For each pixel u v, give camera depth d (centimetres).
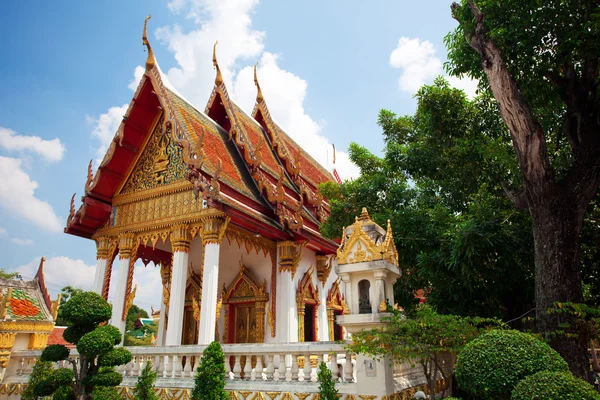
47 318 1505
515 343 557
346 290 792
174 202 1544
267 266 1761
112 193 1728
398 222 1302
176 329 1351
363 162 1759
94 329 880
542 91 1060
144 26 1603
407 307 1358
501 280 1118
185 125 1536
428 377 704
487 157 1123
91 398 855
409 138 1664
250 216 1459
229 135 1878
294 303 1666
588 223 1204
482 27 967
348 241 807
